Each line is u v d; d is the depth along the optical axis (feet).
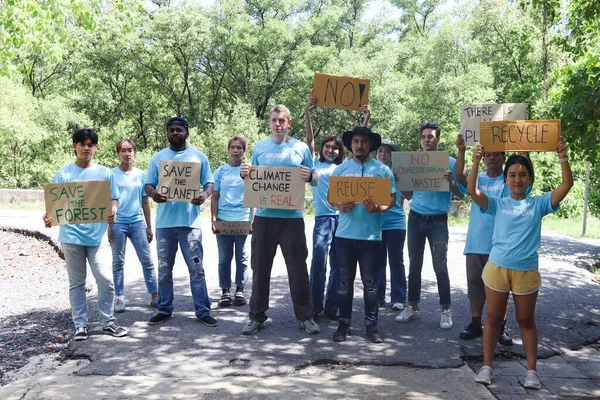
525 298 14.05
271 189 17.60
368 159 17.85
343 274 17.31
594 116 20.35
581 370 15.29
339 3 148.97
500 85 103.35
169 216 18.63
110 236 20.07
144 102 135.95
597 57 26.81
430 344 16.99
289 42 128.06
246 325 17.95
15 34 30.58
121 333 17.35
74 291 17.33
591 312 21.25
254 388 13.51
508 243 14.26
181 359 15.47
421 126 19.76
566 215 67.15
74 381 13.92
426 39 147.02
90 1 33.96
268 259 17.94
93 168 17.84
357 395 13.15
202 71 137.28
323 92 20.48
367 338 17.39
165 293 18.90
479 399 13.07
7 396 13.07
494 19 97.09
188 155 18.88
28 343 17.25
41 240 37.22
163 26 120.78
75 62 122.21
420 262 19.40
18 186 99.04
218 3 128.36
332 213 20.03
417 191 19.19
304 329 18.40
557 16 27.86
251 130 112.78
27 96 93.45
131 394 13.07
